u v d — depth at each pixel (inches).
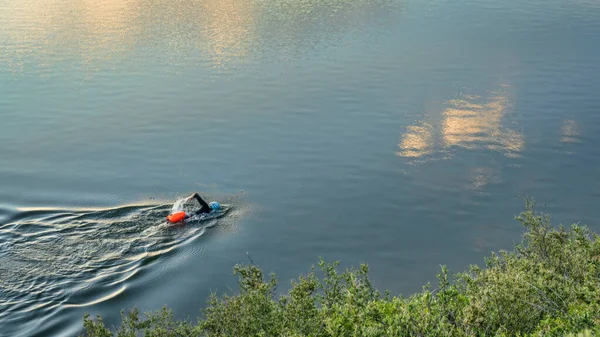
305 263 701.9
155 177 901.8
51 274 650.2
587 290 377.4
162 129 1064.2
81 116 1119.6
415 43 1546.5
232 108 1152.8
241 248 722.8
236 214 799.7
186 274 666.8
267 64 1390.3
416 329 334.0
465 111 1138.7
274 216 797.9
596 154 979.3
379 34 1621.6
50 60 1417.3
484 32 1643.7
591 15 1800.0
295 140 1021.8
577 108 1155.9
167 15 1802.4
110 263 679.1
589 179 904.3
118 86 1263.5
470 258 713.6
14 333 562.3
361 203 833.5
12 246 700.7
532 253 512.4
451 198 845.8
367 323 355.3
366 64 1389.0
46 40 1558.8
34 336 559.8
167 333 464.8
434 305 373.4
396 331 331.9
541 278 398.3
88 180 887.1
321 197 847.7
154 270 671.1
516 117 1114.1
